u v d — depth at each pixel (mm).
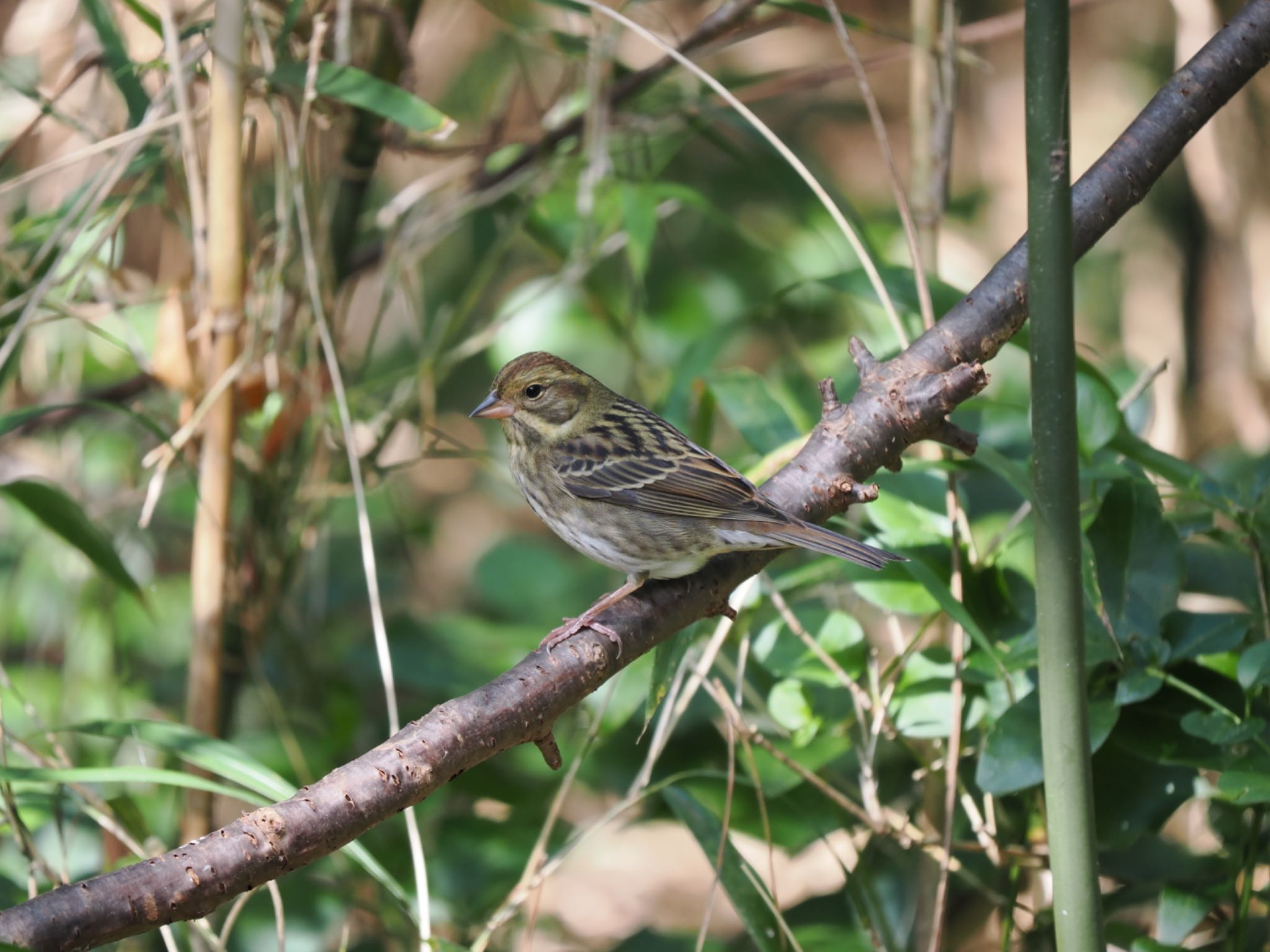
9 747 9047
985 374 7250
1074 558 6051
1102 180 7281
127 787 10195
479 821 10141
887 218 15172
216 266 8547
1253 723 6723
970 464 8148
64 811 9516
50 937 5133
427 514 15820
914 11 9922
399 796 5848
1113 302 15281
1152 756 7160
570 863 13742
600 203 11727
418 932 9250
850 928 8953
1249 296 13070
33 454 12336
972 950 9594
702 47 11672
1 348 8195
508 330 12930
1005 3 16969
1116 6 16359
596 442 8984
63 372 11641
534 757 10367
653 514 8383
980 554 8664
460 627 11109
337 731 10805
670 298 13359
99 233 10328
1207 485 7859
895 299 8812
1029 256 6062
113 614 11969
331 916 9508
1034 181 6000
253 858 5512
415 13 10273
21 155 10914
